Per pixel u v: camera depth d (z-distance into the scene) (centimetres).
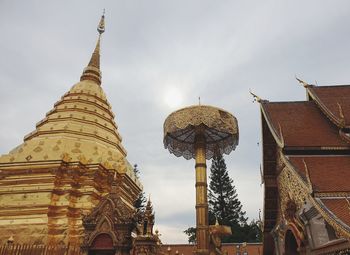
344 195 1384
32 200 2227
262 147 2192
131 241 1722
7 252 1661
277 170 2122
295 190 1764
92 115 3042
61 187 2317
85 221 1762
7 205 2220
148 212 1670
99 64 3712
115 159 2669
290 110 2136
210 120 1590
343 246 1307
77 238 2094
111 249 1697
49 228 2097
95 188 2391
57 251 1677
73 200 2289
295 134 1850
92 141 2719
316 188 1407
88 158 2514
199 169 1575
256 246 4194
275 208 2189
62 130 2703
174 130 1658
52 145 2514
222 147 1923
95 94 3250
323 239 1465
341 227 1180
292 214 1747
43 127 2792
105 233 1720
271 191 2164
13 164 2398
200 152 1608
